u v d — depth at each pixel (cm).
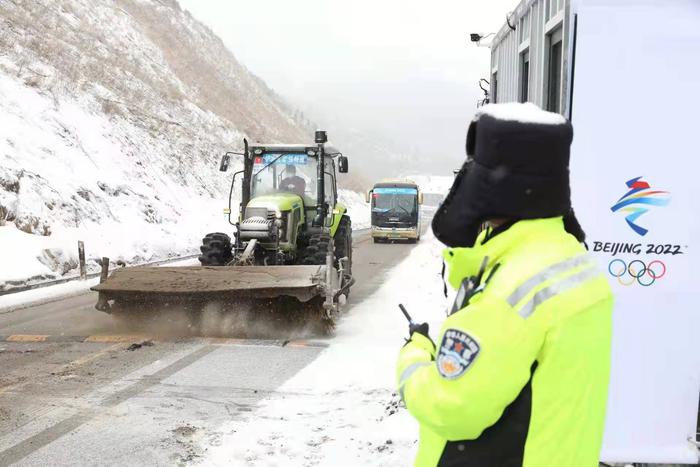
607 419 397
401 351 204
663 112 386
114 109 3075
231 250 1182
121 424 569
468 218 182
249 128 5356
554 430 171
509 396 168
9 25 3023
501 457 174
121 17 4997
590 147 389
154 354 814
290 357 801
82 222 1919
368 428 551
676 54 383
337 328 980
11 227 1617
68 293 1308
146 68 4431
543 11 566
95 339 892
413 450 500
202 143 3753
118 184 2358
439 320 1034
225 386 679
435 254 2323
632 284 394
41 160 2073
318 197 1230
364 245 2891
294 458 495
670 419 395
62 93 2711
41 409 607
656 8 382
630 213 390
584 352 170
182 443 527
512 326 167
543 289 169
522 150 173
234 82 6900
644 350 395
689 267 391
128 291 899
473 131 191
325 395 649
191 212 2828
